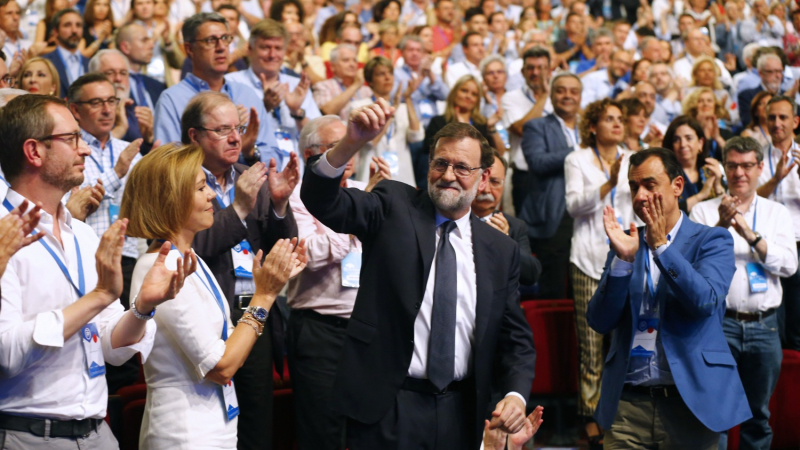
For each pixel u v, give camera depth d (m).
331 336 3.81
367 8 10.27
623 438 3.61
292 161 3.54
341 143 2.66
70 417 2.41
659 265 3.33
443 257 2.98
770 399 4.92
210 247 3.37
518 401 2.88
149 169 2.76
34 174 2.48
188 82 5.12
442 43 9.76
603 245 5.21
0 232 2.12
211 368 2.64
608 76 8.84
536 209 5.94
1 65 4.58
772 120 6.10
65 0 7.16
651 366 3.54
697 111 6.75
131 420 3.84
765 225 4.71
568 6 11.16
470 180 2.94
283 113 5.57
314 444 3.74
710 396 3.41
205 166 3.81
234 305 3.59
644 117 5.83
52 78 4.96
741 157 4.73
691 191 5.61
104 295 2.33
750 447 4.62
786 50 10.41
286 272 2.82
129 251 4.39
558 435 5.32
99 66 5.32
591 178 5.35
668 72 8.24
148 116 5.04
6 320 2.28
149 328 2.59
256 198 3.72
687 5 11.63
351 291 3.83
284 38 5.76
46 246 2.46
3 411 2.35
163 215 2.73
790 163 6.06
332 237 3.79
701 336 3.47
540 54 6.97
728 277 3.49
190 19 5.10
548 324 5.44
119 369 4.35
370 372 2.88
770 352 4.55
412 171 6.62
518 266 3.17
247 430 3.58
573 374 5.47
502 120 7.17
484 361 2.97
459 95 6.54
